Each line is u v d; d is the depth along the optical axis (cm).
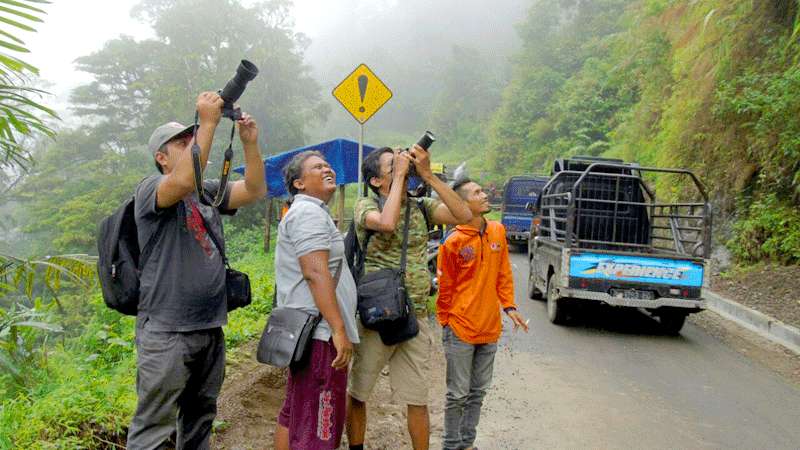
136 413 278
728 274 1130
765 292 986
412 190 383
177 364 271
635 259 802
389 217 327
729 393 591
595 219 1020
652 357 716
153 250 271
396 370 356
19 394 407
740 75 1210
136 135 3791
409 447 436
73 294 972
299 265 301
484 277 384
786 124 1059
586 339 793
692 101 1373
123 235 274
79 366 496
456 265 389
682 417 521
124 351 571
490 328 388
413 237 358
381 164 358
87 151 3747
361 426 365
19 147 417
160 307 270
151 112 3800
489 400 553
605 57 4244
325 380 297
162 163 289
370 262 355
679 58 1569
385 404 525
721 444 465
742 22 1202
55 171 3459
